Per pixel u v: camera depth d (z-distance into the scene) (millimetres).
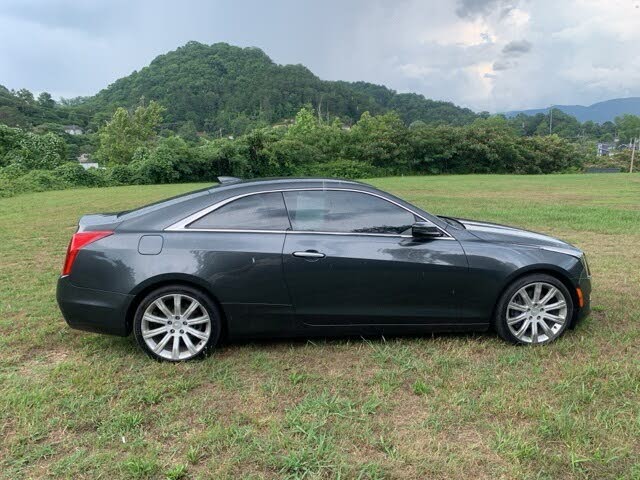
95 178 36031
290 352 4176
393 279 4086
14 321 5070
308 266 4012
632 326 4734
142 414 3195
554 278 4281
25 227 12195
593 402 3291
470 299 4191
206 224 4086
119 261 3930
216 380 3701
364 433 2975
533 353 4094
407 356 4062
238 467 2684
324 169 53062
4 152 37781
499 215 12953
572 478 2578
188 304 4012
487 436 2951
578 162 65000
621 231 10352
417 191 24156
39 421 3121
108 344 4379
